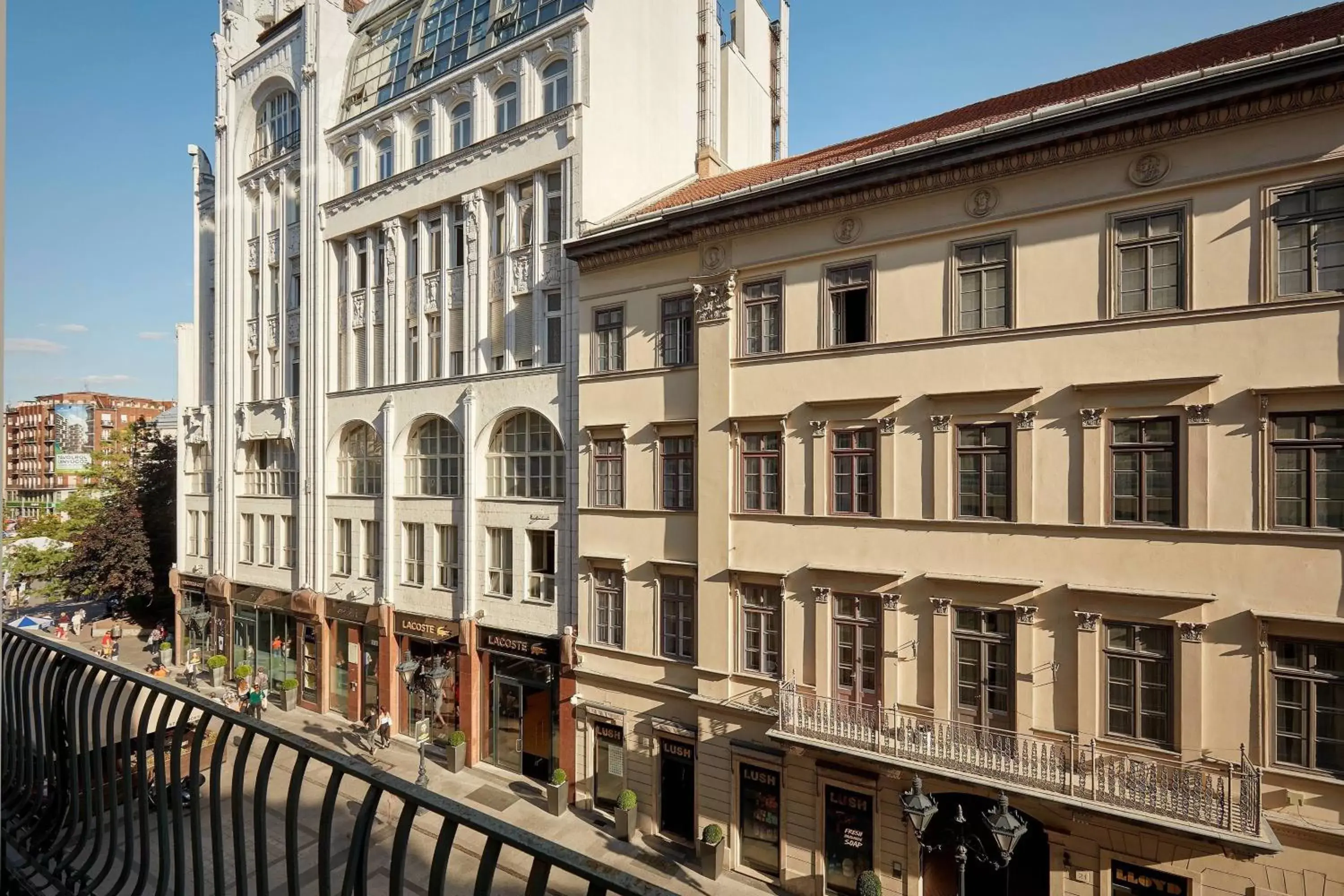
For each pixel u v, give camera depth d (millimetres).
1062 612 13227
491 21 23594
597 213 20828
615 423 19203
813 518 15828
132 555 37188
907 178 14750
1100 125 12727
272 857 13289
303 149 27844
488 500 22328
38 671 5230
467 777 21453
